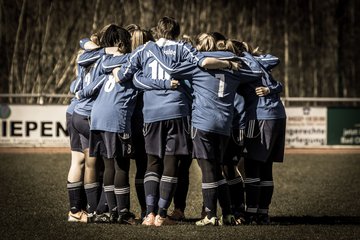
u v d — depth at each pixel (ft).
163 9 200.95
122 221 64.69
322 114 148.97
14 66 198.70
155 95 63.41
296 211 77.10
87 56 65.98
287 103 155.33
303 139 148.46
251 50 68.49
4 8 201.05
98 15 199.00
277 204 81.87
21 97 161.07
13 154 132.57
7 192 86.07
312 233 61.52
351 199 86.33
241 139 65.92
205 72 63.00
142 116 66.08
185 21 202.69
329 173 113.19
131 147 64.03
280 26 213.87
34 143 141.69
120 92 63.67
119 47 65.26
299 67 214.48
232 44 65.21
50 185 92.73
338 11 221.87
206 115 62.64
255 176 66.44
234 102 66.03
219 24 206.59
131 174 110.63
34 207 74.84
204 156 63.00
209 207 63.82
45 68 196.54
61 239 57.82
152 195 64.34
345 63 221.66
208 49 64.95
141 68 64.08
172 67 62.69
